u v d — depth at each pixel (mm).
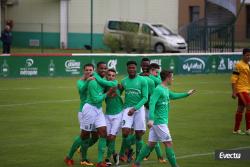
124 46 107188
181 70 86000
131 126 31578
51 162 32375
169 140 29047
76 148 31469
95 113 30656
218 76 86250
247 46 127875
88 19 131250
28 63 77188
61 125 44062
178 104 56781
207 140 39000
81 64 80375
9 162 32250
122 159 32531
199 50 108188
